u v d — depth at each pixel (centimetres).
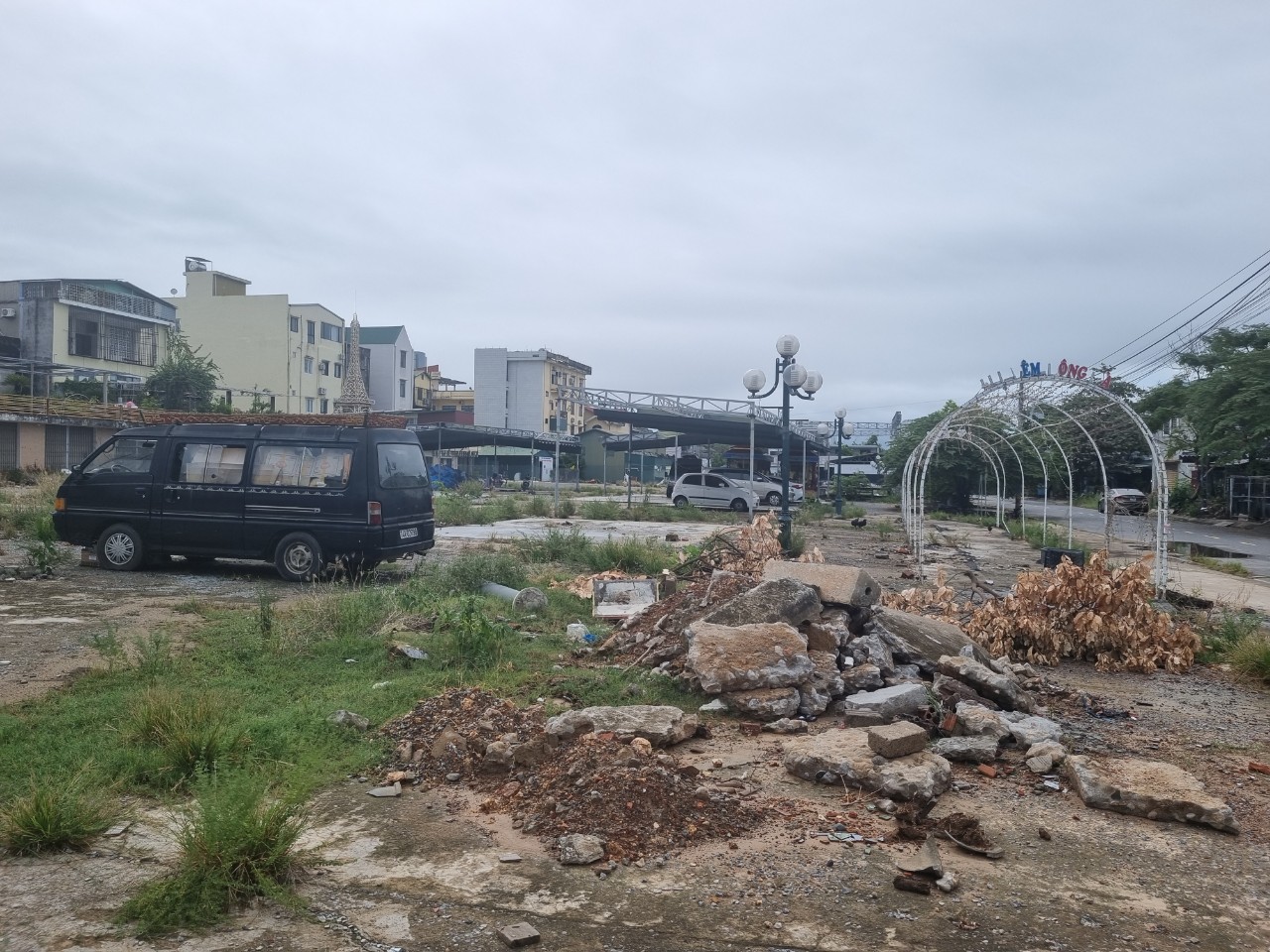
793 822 458
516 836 436
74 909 355
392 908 365
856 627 808
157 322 4956
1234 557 2230
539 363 7900
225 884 363
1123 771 516
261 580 1241
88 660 734
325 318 6412
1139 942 349
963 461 3641
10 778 476
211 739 502
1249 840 457
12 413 3459
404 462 1299
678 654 768
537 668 758
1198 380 3825
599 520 2773
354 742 557
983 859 424
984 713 607
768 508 3578
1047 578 952
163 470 1264
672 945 341
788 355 1698
